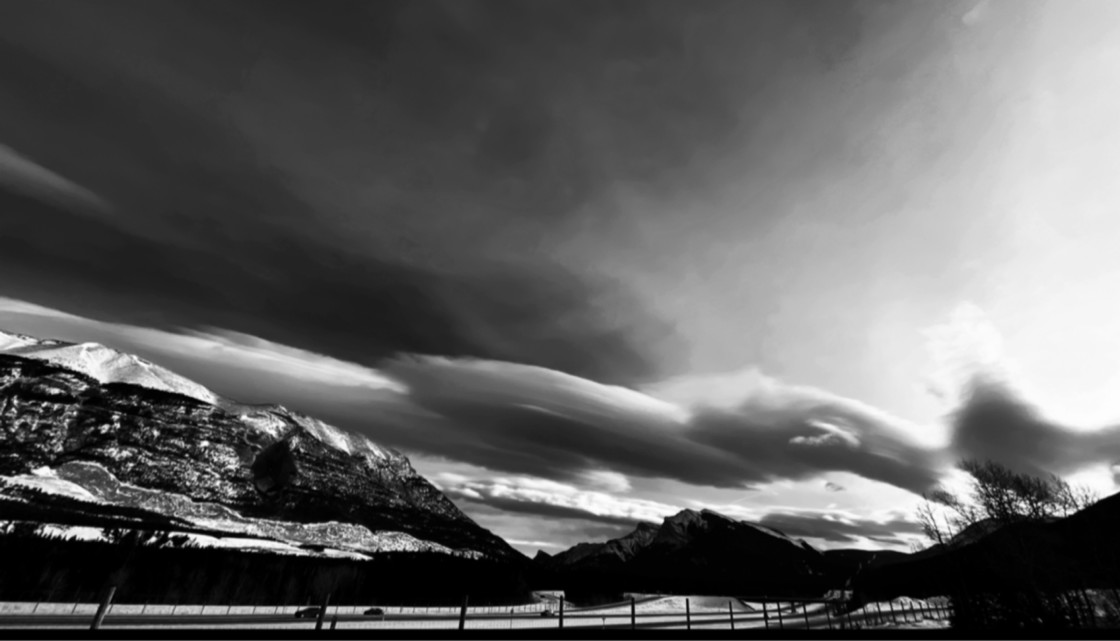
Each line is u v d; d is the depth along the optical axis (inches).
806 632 723.4
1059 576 1192.8
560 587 6771.7
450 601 4867.1
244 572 4685.0
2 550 3863.2
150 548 4985.2
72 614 2222.0
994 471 1432.1
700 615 3363.7
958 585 1330.0
